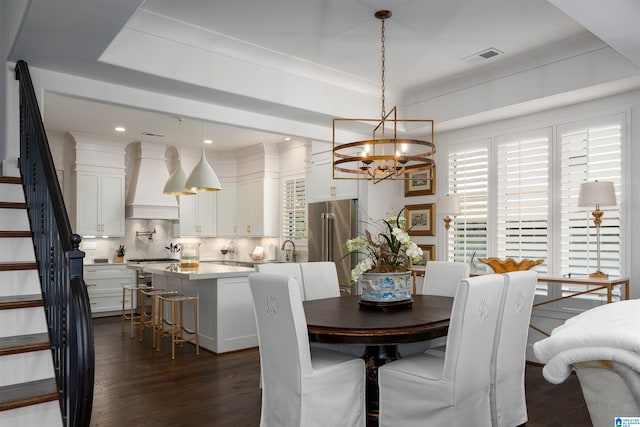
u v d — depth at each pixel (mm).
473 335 2484
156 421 3025
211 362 4445
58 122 6129
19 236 2869
